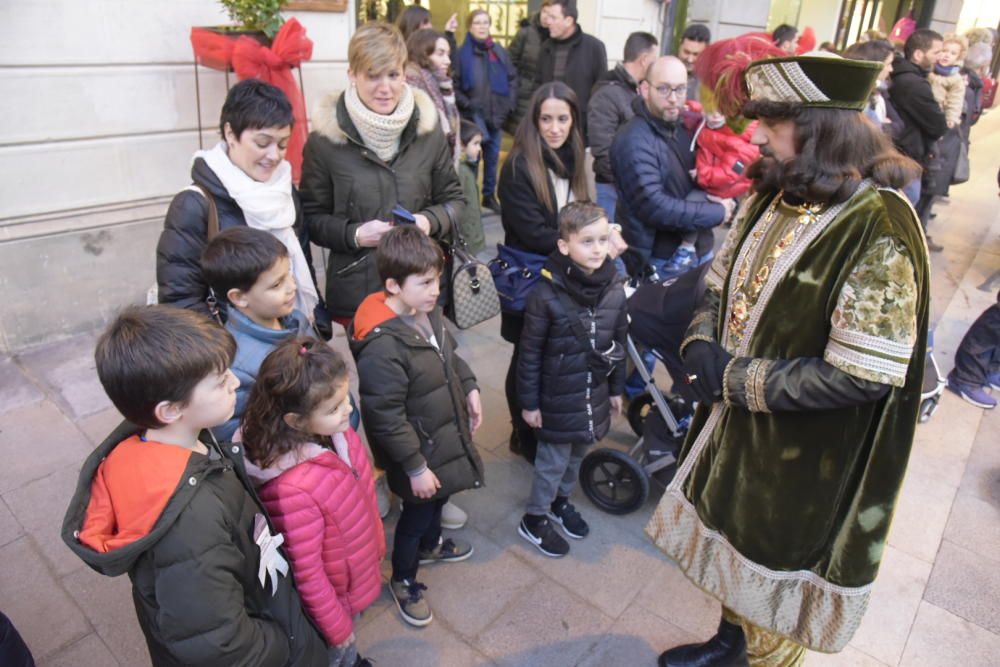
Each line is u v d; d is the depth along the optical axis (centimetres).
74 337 361
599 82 462
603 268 227
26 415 304
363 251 244
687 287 240
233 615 123
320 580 158
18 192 328
